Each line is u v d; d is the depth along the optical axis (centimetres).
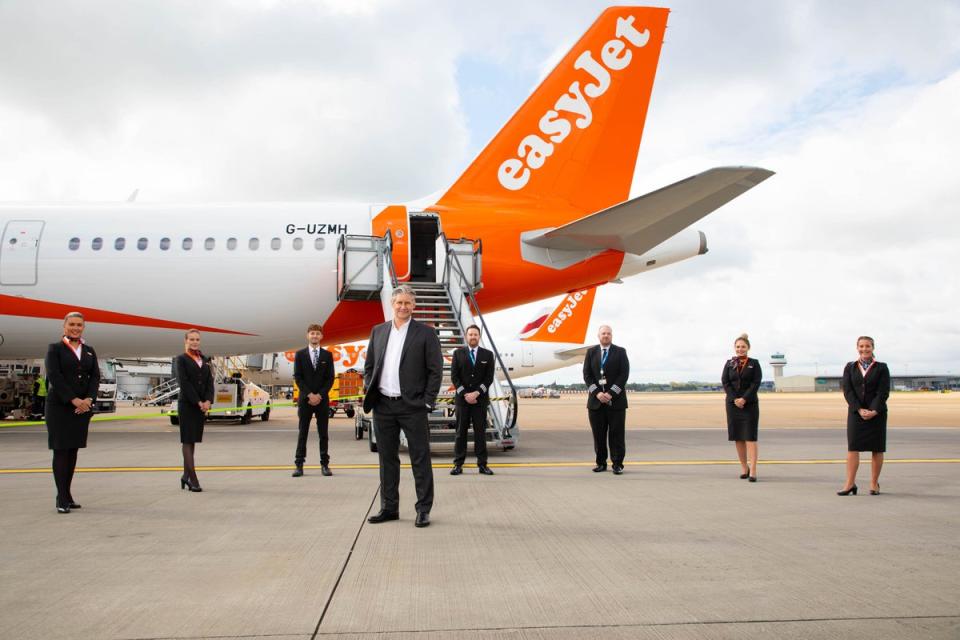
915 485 765
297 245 1431
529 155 1512
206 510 609
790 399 7400
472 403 859
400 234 1425
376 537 502
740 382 812
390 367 558
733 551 457
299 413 845
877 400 683
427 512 543
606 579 392
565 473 873
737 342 821
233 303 1434
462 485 764
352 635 306
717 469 917
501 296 1488
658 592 367
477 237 1439
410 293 564
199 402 721
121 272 1405
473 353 859
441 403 1160
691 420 2342
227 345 1546
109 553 453
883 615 330
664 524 548
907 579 390
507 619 326
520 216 1471
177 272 1409
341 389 2644
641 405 4759
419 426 549
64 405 595
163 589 373
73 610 337
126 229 1424
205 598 357
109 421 2302
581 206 1515
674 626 316
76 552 455
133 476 841
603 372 870
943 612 335
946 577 395
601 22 1497
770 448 1221
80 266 1401
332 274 1433
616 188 1519
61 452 598
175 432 1689
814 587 375
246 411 2094
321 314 1473
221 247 1421
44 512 601
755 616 329
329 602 351
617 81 1503
